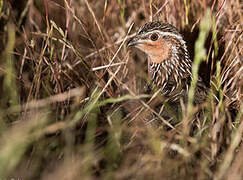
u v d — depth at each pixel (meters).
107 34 13.41
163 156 8.96
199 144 9.31
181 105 9.99
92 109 10.56
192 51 12.70
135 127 9.62
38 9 13.30
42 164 9.45
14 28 12.61
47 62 11.79
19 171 9.30
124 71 12.68
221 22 12.55
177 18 12.71
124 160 9.04
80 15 13.05
